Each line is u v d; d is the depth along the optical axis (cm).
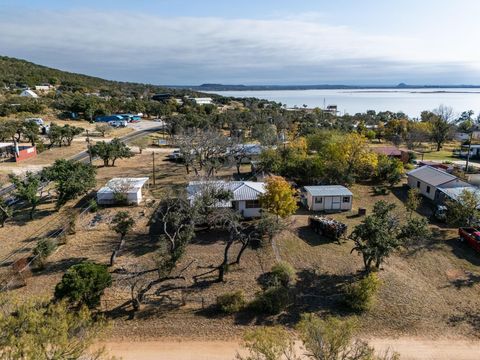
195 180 3662
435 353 1750
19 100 10431
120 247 2675
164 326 1897
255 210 3362
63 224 3184
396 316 2019
